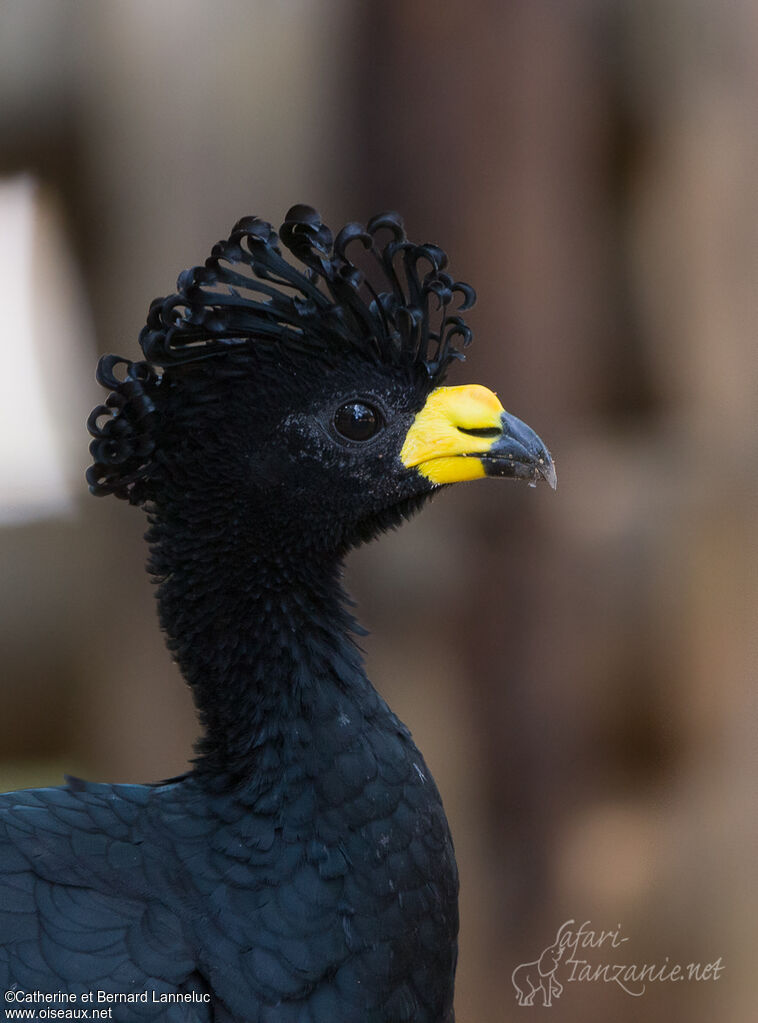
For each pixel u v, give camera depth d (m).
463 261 15.55
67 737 23.75
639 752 16.19
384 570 15.98
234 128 16.66
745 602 15.93
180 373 8.67
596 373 15.91
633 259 15.94
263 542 8.75
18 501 24.25
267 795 8.44
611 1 15.20
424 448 9.13
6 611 23.25
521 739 16.12
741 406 15.93
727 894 16.38
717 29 15.37
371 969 8.25
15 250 22.09
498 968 16.62
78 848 8.16
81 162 18.28
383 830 8.45
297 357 8.81
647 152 15.70
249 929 8.07
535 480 9.22
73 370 22.89
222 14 16.44
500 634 15.92
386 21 15.27
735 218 15.77
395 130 15.43
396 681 16.17
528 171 15.38
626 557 15.76
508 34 15.13
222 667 8.73
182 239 17.45
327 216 16.02
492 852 16.44
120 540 19.12
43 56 17.70
